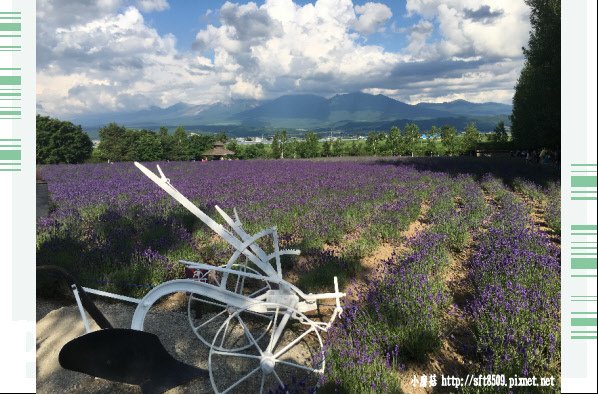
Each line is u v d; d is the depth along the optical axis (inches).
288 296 156.6
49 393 143.4
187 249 277.7
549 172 832.3
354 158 1775.3
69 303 216.5
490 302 178.2
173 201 463.2
